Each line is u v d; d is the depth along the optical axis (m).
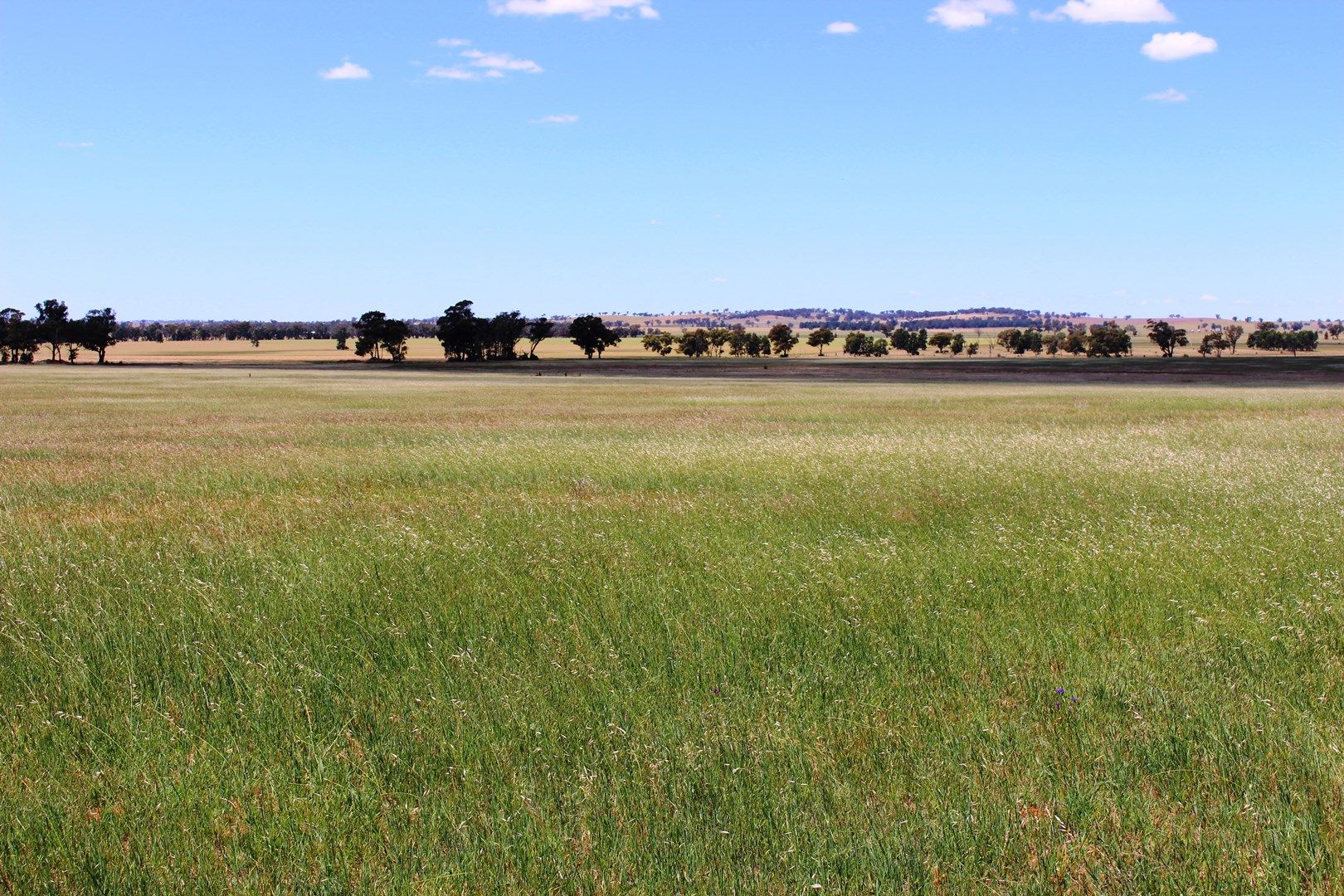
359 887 4.02
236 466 20.05
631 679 6.19
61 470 19.77
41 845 4.34
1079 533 10.65
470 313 168.75
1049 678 6.18
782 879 4.04
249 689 6.04
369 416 38.75
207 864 4.18
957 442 22.06
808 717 5.58
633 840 4.33
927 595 8.02
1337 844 4.22
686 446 22.44
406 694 5.95
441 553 9.84
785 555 9.62
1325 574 8.60
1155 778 4.88
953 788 4.75
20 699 5.96
